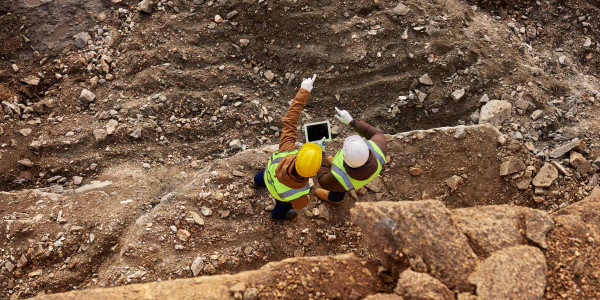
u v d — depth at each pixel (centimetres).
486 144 468
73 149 495
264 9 557
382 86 545
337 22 561
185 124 520
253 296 305
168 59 544
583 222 338
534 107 520
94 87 533
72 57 549
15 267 409
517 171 454
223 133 527
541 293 290
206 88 539
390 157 469
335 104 552
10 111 507
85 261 413
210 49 555
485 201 455
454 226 319
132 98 528
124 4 581
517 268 297
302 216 440
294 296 313
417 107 537
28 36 564
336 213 444
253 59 565
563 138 496
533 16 620
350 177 339
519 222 335
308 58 555
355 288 318
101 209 441
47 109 519
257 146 520
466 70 540
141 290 317
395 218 315
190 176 488
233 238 424
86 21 572
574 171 462
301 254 425
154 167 496
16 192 452
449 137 474
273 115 535
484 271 296
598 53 599
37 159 488
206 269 405
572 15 614
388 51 552
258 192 445
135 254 408
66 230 423
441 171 464
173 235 419
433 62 544
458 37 556
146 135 509
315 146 322
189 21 561
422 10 566
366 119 543
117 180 476
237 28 562
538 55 584
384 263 321
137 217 443
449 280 297
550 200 446
